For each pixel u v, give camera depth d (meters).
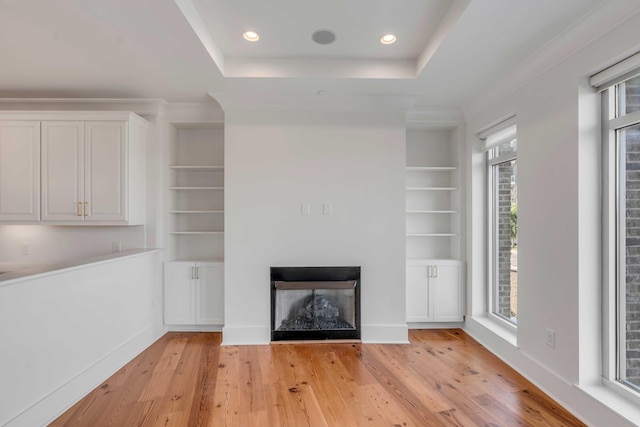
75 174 3.32
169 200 3.90
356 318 3.59
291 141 3.63
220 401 2.42
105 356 2.80
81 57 2.67
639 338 2.12
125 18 2.15
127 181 3.36
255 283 3.59
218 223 4.19
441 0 2.24
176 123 3.88
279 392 2.54
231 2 2.24
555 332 2.48
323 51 2.94
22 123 3.30
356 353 3.30
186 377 2.79
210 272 3.81
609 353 2.22
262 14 2.38
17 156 3.29
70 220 3.32
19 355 2.00
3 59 2.70
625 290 2.19
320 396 2.49
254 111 3.61
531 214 2.78
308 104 3.60
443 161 4.39
